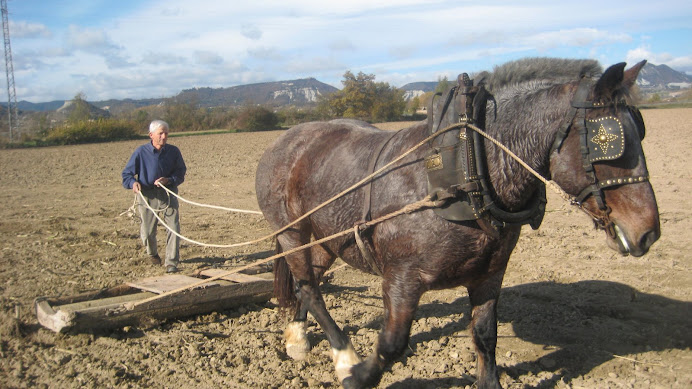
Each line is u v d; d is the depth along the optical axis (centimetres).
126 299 536
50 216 1162
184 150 3064
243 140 3991
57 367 443
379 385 416
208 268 711
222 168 2067
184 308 544
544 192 349
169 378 427
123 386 411
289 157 470
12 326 497
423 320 542
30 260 800
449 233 321
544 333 500
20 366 438
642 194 287
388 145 381
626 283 618
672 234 824
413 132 367
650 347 460
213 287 555
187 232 991
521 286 626
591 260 720
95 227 1045
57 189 1625
